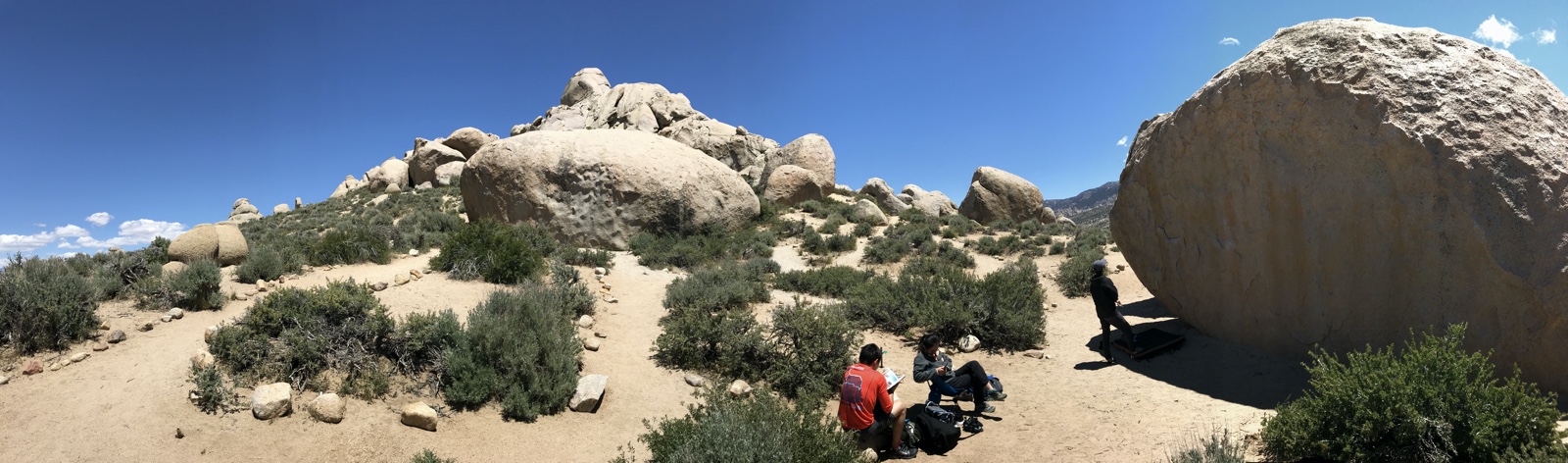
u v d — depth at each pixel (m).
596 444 6.49
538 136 19.44
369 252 13.19
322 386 6.61
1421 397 4.63
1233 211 8.23
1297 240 7.55
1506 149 5.88
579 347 8.23
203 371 6.31
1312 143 7.18
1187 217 8.97
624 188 18.36
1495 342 5.93
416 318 7.54
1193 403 6.92
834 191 35.22
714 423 5.41
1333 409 4.92
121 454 5.31
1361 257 6.94
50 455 5.22
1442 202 6.18
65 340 6.97
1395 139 6.39
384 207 28.33
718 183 20.67
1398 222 6.54
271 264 10.93
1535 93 6.21
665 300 11.44
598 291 11.99
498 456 6.10
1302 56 7.23
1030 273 14.67
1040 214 31.88
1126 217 10.11
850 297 12.27
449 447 6.11
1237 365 7.94
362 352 7.12
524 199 18.12
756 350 8.56
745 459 5.04
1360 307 7.00
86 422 5.67
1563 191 5.63
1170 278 9.49
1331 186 7.07
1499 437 4.38
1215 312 8.84
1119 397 7.41
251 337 6.95
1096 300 8.76
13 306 6.91
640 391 7.82
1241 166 8.00
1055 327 11.09
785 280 14.10
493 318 8.07
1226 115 8.02
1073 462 5.80
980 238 21.53
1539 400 4.43
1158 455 5.61
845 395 6.28
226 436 5.70
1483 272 5.95
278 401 6.03
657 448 5.68
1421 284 6.45
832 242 19.25
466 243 12.33
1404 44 6.74
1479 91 6.21
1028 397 7.80
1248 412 6.42
